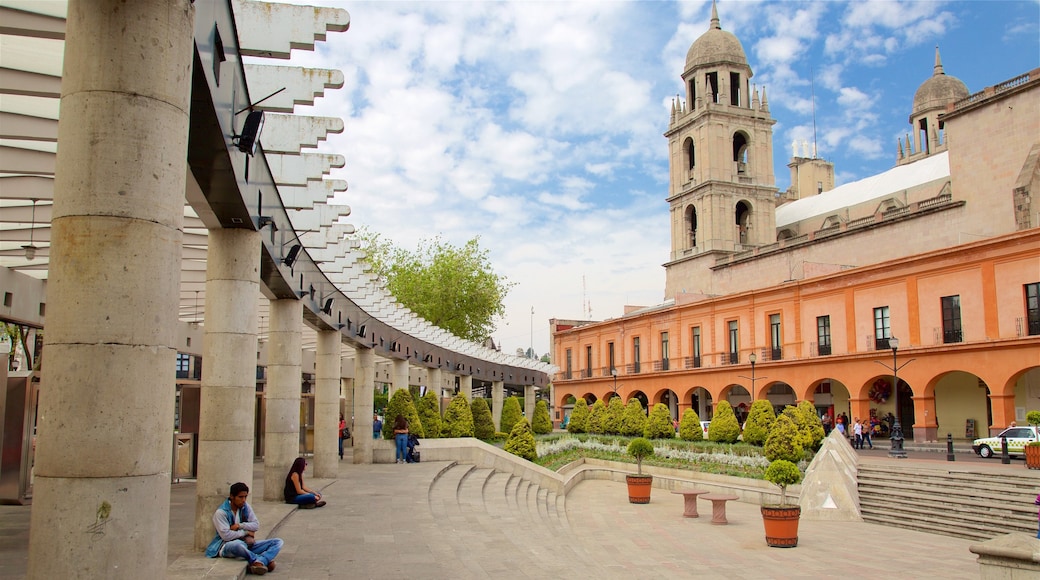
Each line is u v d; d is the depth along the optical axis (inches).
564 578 359.6
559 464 1073.5
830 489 781.3
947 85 2448.3
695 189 2198.6
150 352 184.1
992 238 1155.3
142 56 186.5
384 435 946.1
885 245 1557.6
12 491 506.6
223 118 262.5
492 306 1964.8
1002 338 1120.2
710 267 2105.1
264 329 899.4
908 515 724.0
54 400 175.2
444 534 438.9
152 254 185.5
